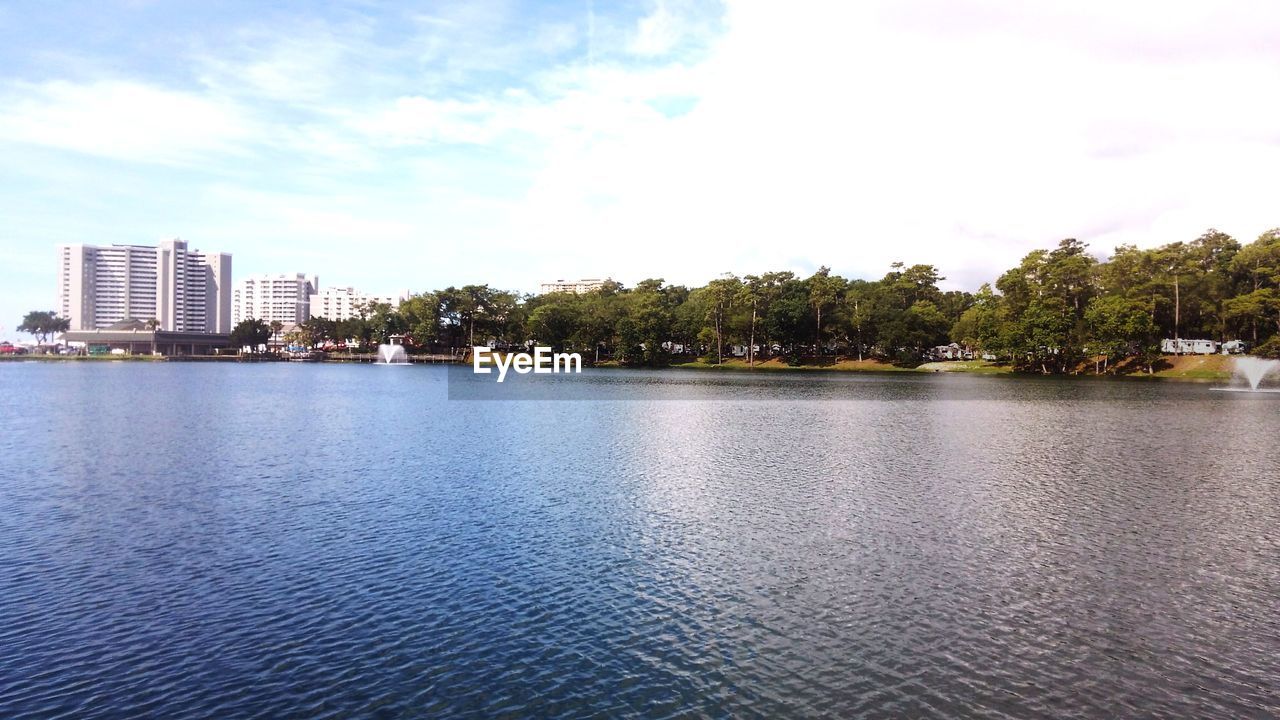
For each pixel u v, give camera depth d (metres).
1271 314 130.88
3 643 17.92
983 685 16.39
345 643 18.08
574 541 26.05
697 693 15.99
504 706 15.43
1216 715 15.29
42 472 37.88
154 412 68.88
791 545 25.80
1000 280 154.75
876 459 43.38
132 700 15.52
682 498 32.78
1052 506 31.53
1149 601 20.98
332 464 40.72
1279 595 21.42
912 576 22.83
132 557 24.03
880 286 189.88
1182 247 142.75
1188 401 85.25
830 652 17.84
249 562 23.61
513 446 48.03
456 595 21.03
